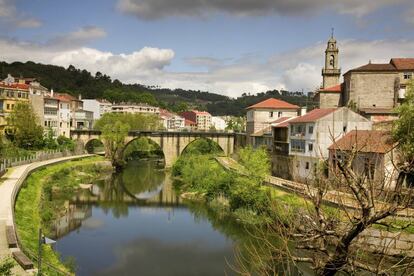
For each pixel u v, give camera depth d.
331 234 10.91
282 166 70.62
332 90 86.62
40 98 104.50
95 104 168.25
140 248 44.31
